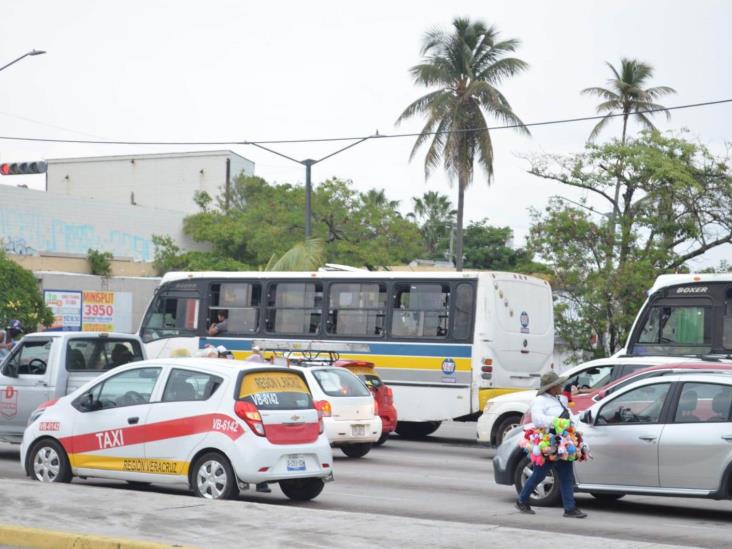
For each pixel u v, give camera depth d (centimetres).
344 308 5003
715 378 2625
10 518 2241
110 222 12500
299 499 2850
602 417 2728
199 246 13662
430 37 9588
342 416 3894
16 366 3584
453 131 9088
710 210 7538
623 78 10012
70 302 9350
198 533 2098
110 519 2239
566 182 7556
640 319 4375
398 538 2062
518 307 4862
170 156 16475
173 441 2659
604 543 2034
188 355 5344
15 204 11331
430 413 4788
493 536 2094
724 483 2544
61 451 2853
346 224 12006
